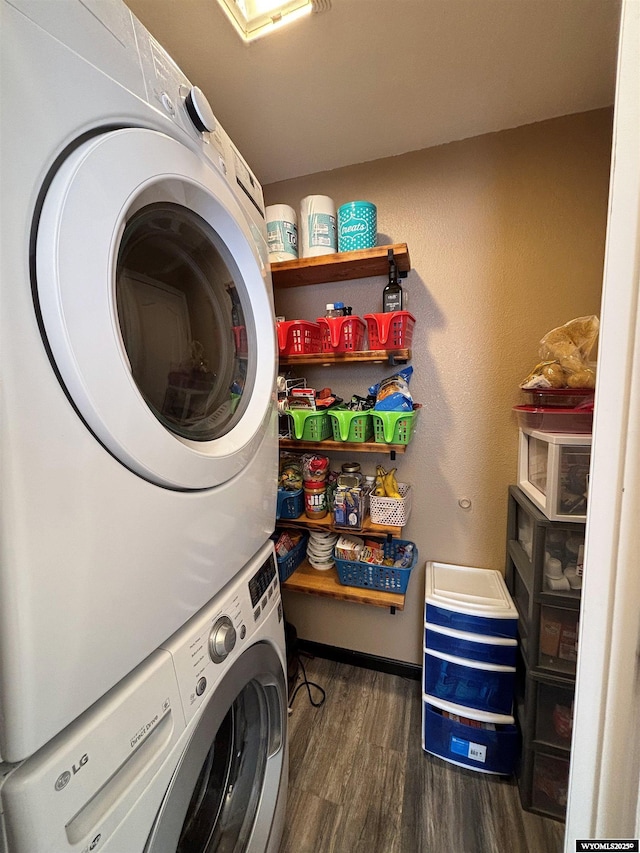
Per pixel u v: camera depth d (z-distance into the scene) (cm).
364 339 133
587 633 44
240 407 73
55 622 33
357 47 87
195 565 54
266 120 110
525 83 98
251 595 71
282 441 130
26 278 31
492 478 130
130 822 41
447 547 139
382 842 95
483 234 121
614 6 77
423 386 134
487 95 102
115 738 40
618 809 42
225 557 62
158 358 56
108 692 41
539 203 115
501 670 109
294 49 87
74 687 35
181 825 49
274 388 82
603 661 42
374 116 110
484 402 128
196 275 66
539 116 111
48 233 33
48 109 33
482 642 111
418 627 147
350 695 142
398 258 112
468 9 78
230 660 61
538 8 78
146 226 52
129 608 42
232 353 74
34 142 32
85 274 36
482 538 135
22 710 30
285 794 85
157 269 57
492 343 125
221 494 60
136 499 42
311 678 151
